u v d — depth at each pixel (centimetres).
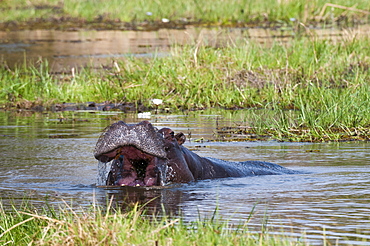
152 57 3225
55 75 3136
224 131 1998
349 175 1397
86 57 3769
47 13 6494
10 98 2758
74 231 891
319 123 2012
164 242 848
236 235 896
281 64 3002
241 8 5794
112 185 1290
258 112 2364
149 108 2538
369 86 2388
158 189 1255
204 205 1113
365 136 1898
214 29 5038
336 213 1043
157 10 6003
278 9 5634
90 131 2019
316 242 877
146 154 1151
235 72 2855
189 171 1325
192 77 2791
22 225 993
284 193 1216
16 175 1418
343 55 3103
